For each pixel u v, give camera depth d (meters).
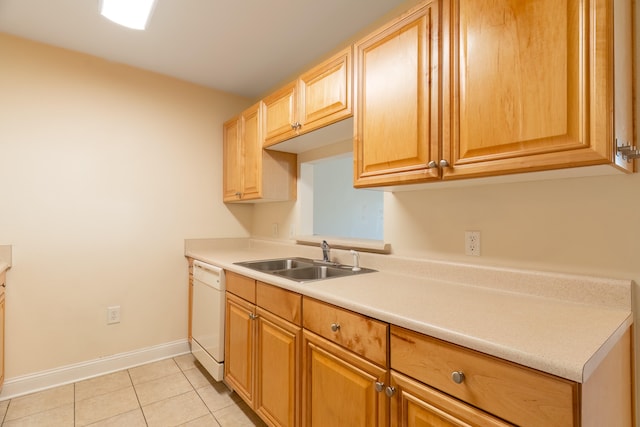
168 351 2.59
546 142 0.93
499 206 1.36
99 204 2.31
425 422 0.92
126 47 2.17
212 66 2.44
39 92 2.10
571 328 0.88
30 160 2.06
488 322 0.93
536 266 1.25
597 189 1.12
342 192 3.63
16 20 1.87
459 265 1.45
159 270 2.57
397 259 1.71
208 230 2.82
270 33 2.01
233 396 2.01
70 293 2.20
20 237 2.03
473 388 0.82
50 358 2.12
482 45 1.07
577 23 0.87
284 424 1.48
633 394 1.01
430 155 1.21
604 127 0.83
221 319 2.04
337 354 1.22
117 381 2.19
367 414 1.10
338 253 2.03
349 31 1.99
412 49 1.27
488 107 1.05
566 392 0.67
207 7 1.75
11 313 2.00
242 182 2.57
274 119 2.18
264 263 2.15
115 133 2.37
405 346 0.99
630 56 1.01
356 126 1.52
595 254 1.12
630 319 0.99
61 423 1.73
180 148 2.67
